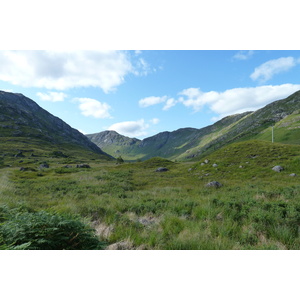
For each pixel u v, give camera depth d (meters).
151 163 60.53
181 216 8.63
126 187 23.09
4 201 11.31
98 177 32.06
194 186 24.03
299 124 165.88
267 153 40.66
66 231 5.00
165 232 6.43
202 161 44.25
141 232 6.66
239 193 14.30
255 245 5.55
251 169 33.84
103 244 5.42
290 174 28.22
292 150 40.16
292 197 11.65
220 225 6.96
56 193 17.80
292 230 6.37
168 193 18.00
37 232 4.77
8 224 4.86
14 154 139.00
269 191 13.70
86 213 9.38
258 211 7.95
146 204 11.05
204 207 9.38
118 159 130.00
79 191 19.00
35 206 11.48
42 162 101.31
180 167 49.84
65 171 47.47
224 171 35.69
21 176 36.12
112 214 9.12
